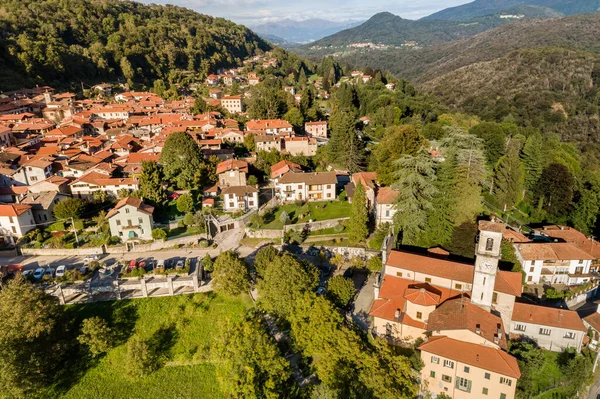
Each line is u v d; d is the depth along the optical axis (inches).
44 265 2997.0
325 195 3929.6
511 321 2319.1
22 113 6171.3
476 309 2178.9
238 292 2581.2
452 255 2778.1
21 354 2151.8
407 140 3607.3
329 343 2078.0
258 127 5782.5
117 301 2701.8
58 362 2338.8
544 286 2871.6
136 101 7785.4
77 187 3742.6
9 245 3198.8
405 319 2277.3
